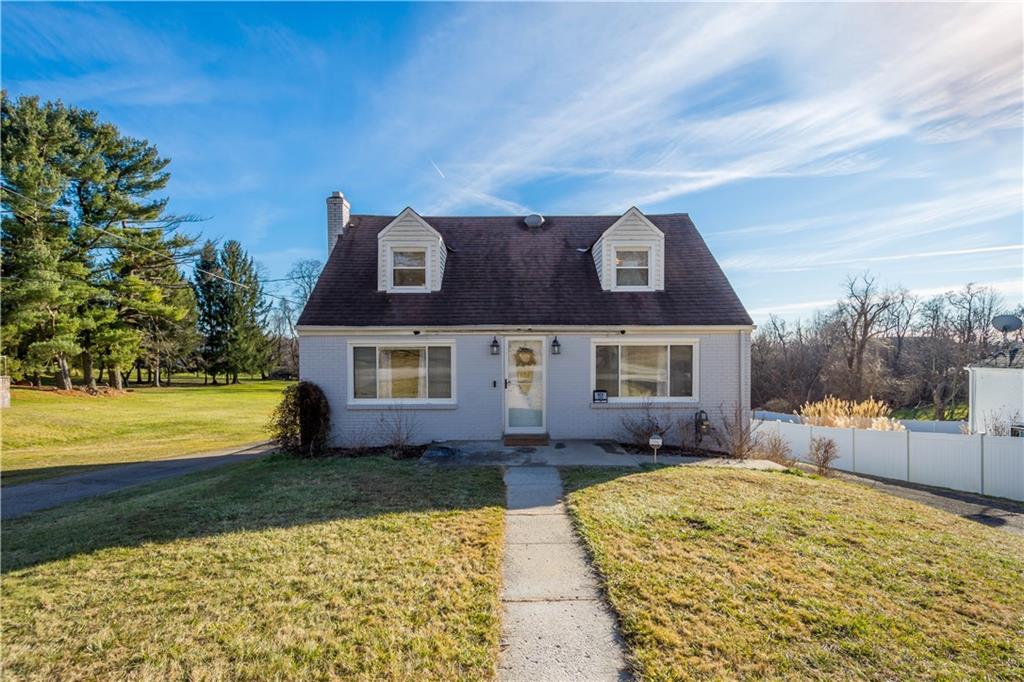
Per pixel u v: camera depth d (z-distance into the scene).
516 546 5.16
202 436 18.62
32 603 4.01
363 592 4.08
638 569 4.45
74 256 27.73
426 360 11.52
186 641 3.41
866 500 6.78
